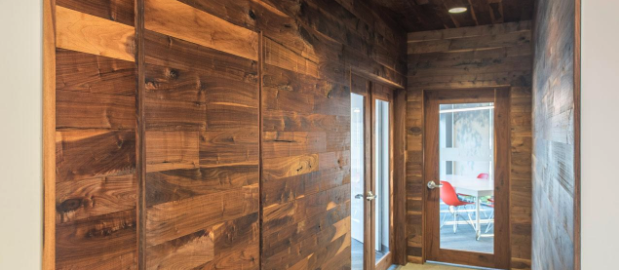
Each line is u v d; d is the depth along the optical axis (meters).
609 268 1.13
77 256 1.03
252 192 1.77
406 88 4.12
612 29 1.12
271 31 1.91
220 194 1.57
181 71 1.37
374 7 3.24
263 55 1.84
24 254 0.97
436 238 4.17
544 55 2.29
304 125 2.21
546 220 2.18
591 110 1.14
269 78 1.89
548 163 2.06
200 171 1.46
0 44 0.98
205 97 1.49
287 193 2.04
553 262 1.81
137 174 1.19
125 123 1.16
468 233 4.10
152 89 1.25
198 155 1.45
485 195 4.02
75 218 1.02
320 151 2.40
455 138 4.16
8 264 0.98
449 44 4.00
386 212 3.93
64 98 0.99
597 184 1.14
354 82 3.14
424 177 4.19
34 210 0.96
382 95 3.77
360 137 3.34
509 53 3.79
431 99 4.16
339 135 2.65
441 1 3.16
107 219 1.10
